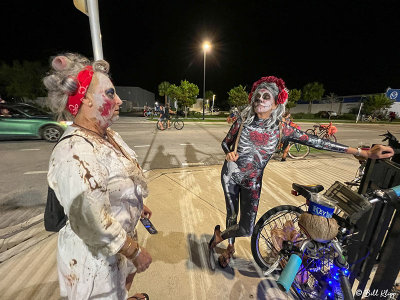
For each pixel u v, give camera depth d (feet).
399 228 4.25
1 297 5.37
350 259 5.05
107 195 2.71
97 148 2.70
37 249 7.06
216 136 31.63
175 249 7.25
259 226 5.90
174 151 21.47
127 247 2.89
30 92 71.82
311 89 107.24
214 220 9.03
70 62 2.81
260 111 5.05
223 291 5.75
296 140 5.24
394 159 5.07
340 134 39.27
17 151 19.76
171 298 5.49
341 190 4.91
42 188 12.24
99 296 3.09
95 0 7.29
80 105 2.85
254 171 5.45
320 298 4.79
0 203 10.53
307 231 4.45
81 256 2.96
